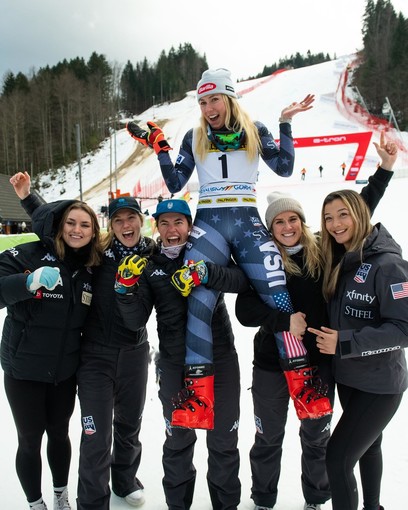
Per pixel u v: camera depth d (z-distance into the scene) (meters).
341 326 2.11
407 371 2.10
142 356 2.50
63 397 2.30
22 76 62.78
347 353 1.88
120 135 57.62
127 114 75.81
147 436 3.19
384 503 2.33
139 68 85.06
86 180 45.09
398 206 15.75
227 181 2.51
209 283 2.17
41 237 2.28
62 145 53.50
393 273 1.94
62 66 67.88
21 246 2.35
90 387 2.24
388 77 53.72
